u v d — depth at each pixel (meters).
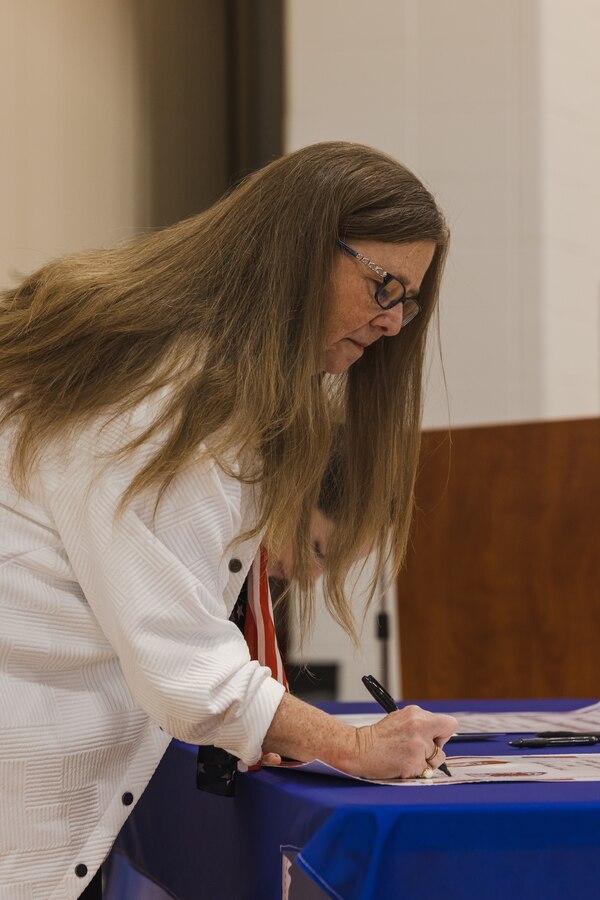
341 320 2.19
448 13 7.59
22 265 7.23
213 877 2.17
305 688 6.97
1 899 1.93
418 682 4.57
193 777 2.29
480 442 4.48
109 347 2.03
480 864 1.61
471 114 7.57
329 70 7.70
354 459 2.53
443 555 4.54
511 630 4.40
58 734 2.00
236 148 8.06
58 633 2.03
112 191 7.65
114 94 7.68
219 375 1.99
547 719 3.01
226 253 2.13
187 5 7.99
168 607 1.88
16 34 7.26
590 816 1.63
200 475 1.92
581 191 7.69
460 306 7.53
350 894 1.59
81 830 2.02
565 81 7.62
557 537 4.32
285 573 2.52
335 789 1.80
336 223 2.13
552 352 7.53
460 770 2.07
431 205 2.26
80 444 1.97
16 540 2.03
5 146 7.19
